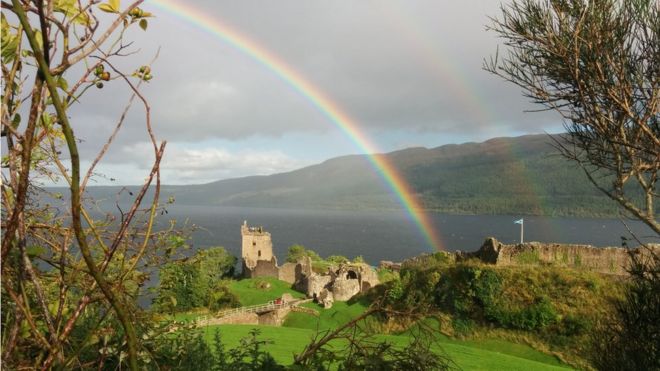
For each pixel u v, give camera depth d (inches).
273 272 3218.5
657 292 336.2
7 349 92.2
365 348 167.0
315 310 2188.7
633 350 345.1
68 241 109.5
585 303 1379.2
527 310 1409.9
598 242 7480.3
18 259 93.0
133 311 138.1
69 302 136.9
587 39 317.4
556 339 1330.0
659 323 333.4
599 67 313.9
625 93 310.7
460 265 1651.1
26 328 106.4
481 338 1414.9
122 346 132.8
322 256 7130.9
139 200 107.0
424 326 169.9
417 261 2038.6
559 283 1465.3
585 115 332.2
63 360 98.3
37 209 116.6
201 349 251.6
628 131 335.0
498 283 1508.4
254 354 241.1
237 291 2721.5
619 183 333.1
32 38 75.5
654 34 302.8
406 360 163.6
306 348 173.9
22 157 83.5
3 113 88.0
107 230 119.8
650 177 321.4
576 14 324.5
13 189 89.0
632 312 351.6
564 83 334.6
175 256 146.2
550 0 333.7
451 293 1569.9
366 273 2472.9
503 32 354.3
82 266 112.1
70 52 95.6
